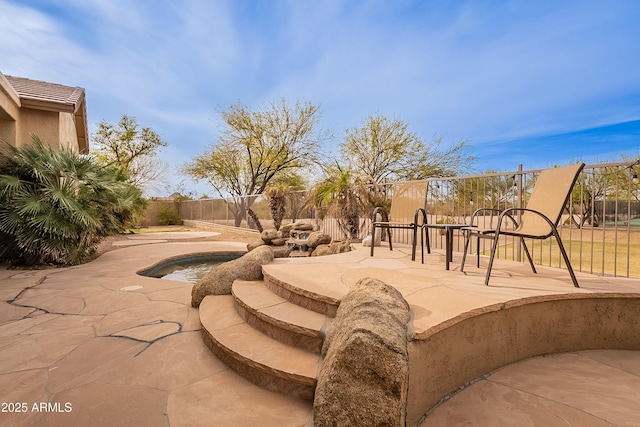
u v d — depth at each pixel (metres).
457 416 1.59
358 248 4.98
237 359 1.95
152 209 19.06
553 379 1.89
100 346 2.33
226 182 17.20
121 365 2.06
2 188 5.13
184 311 3.14
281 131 16.31
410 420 1.53
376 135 15.93
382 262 3.57
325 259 3.85
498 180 4.17
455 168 15.20
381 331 1.49
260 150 16.38
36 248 5.12
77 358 2.14
